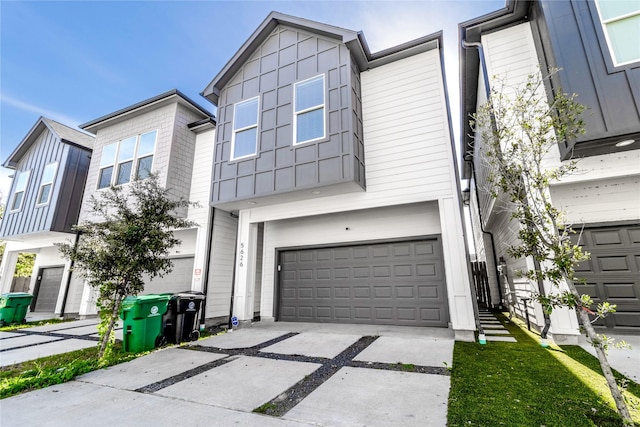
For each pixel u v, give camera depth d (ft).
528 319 21.36
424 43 22.17
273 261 28.86
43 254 43.73
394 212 24.77
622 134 14.14
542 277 9.34
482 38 20.65
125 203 17.90
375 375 12.05
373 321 23.76
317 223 27.63
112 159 31.78
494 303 35.76
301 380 11.80
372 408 9.05
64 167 34.71
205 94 27.20
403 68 23.02
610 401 8.99
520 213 10.24
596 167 16.15
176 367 14.16
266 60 25.89
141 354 16.71
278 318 27.55
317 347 16.99
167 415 9.00
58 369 13.69
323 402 9.63
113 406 9.77
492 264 36.60
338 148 20.72
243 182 23.99
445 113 20.90
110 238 16.17
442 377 11.51
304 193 22.36
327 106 21.83
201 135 30.86
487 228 37.19
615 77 14.89
